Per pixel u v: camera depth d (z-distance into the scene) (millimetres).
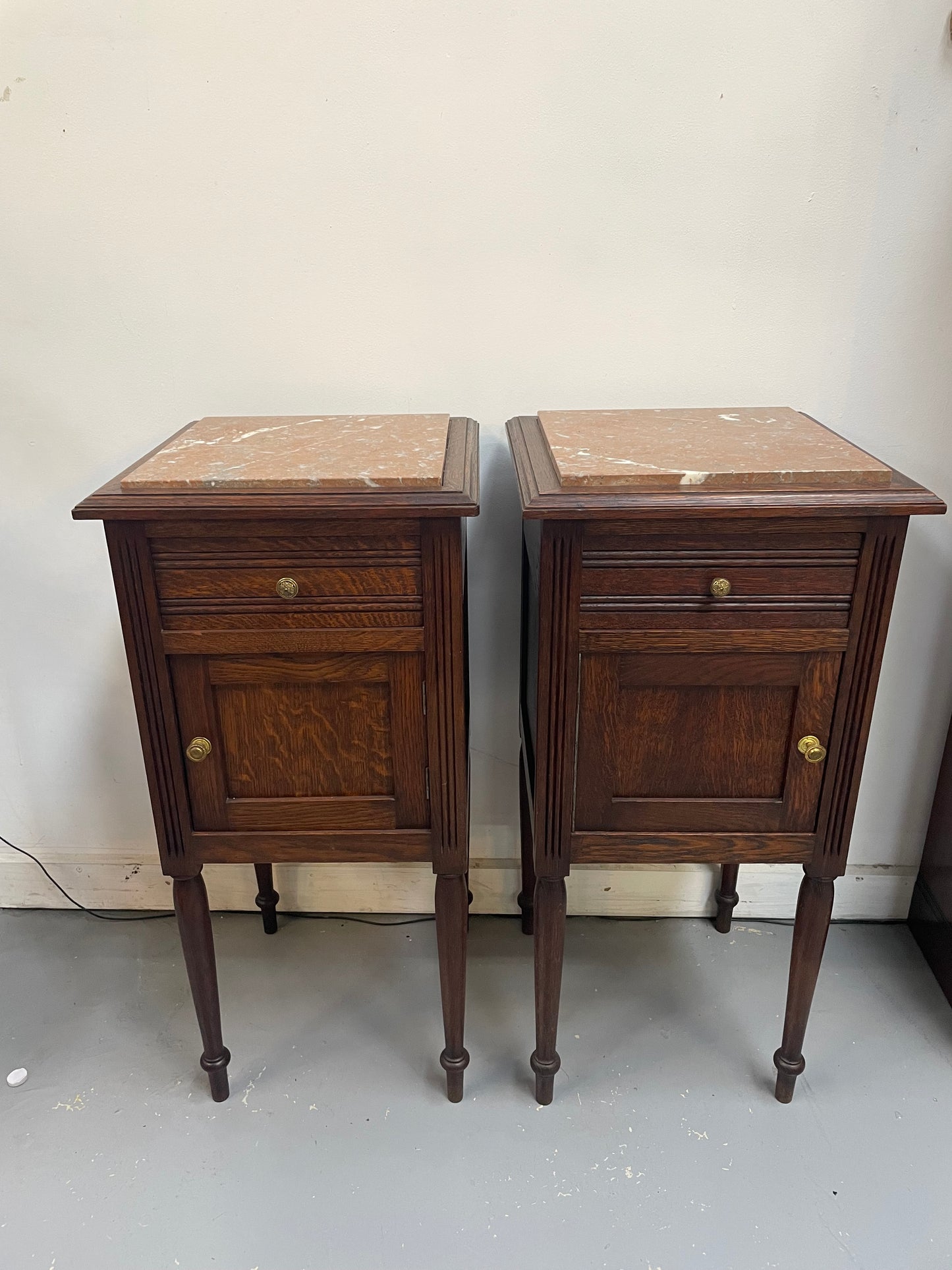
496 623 1586
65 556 1562
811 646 1107
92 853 1775
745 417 1343
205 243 1376
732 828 1217
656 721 1162
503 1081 1428
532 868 1661
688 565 1072
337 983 1626
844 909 1768
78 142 1326
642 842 1225
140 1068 1460
